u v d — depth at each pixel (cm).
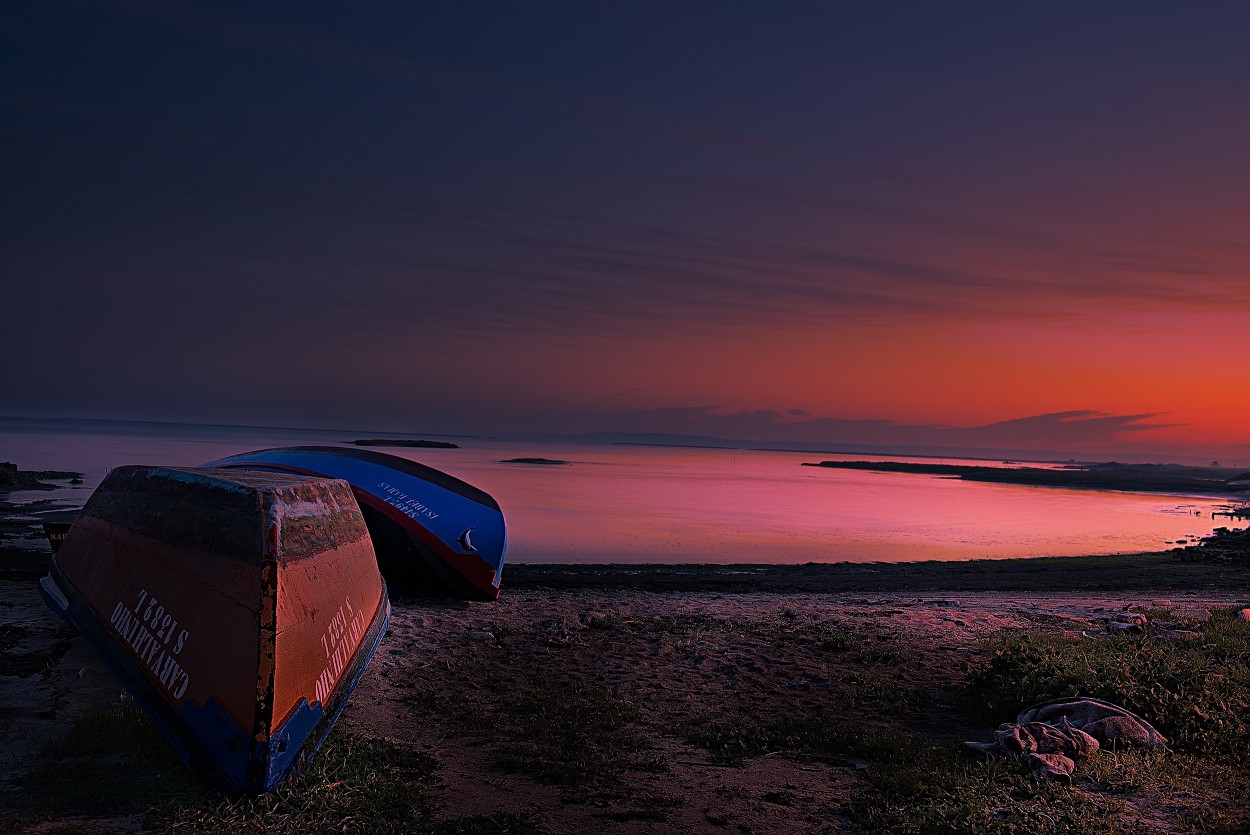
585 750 678
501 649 1041
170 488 724
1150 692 729
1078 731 662
